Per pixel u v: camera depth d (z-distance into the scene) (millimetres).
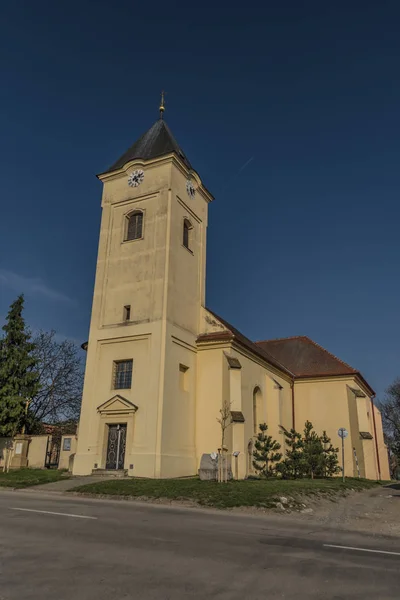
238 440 27906
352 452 38844
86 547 8656
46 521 11555
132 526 11172
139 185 32000
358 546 10156
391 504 19734
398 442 37844
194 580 6789
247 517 14570
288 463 29203
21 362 37406
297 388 42500
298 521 14398
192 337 30719
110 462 26641
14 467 33312
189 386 29484
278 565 7867
